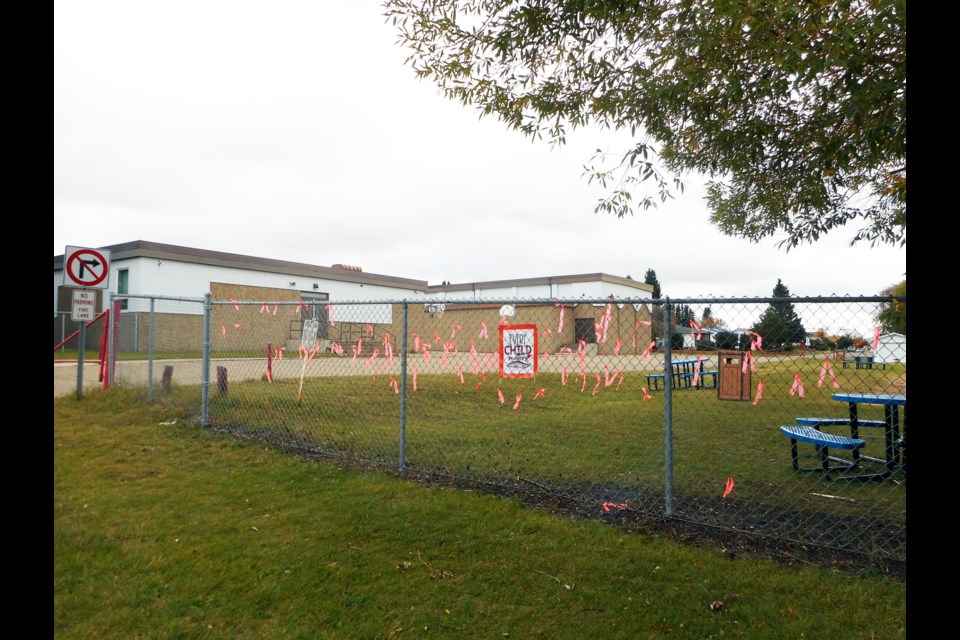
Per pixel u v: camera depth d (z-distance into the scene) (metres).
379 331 28.28
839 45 3.68
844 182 6.05
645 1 4.88
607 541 3.94
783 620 2.96
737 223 7.46
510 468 5.76
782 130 5.34
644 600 3.18
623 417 9.22
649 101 5.17
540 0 5.08
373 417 8.81
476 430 7.88
